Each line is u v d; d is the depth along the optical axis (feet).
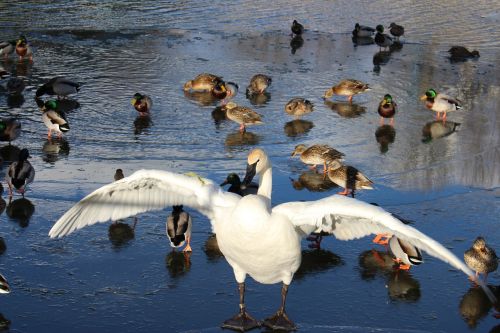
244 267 25.68
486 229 40.50
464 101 69.00
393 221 21.63
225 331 28.50
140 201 23.40
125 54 82.79
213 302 32.04
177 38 90.22
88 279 34.17
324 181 49.03
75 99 66.49
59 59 80.43
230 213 24.02
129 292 32.94
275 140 57.21
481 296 33.14
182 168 49.98
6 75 71.97
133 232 39.75
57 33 90.84
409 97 70.18
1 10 100.89
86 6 105.09
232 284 33.88
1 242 38.01
